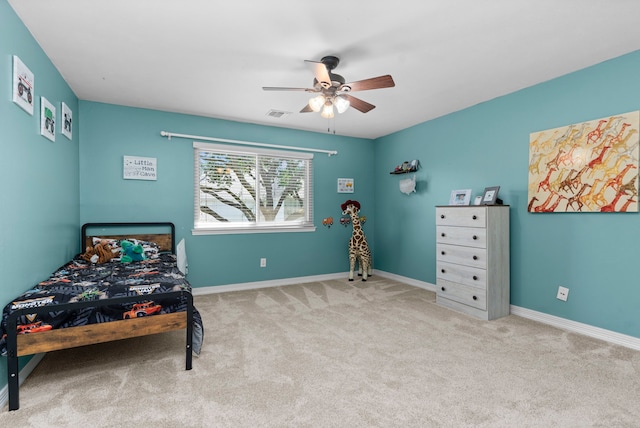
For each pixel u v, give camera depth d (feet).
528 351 7.71
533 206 9.89
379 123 14.17
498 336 8.63
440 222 11.47
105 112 11.44
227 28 6.83
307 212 15.52
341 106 8.09
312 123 14.11
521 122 10.29
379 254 16.83
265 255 14.39
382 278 16.08
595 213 8.55
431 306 11.30
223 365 7.02
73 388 6.10
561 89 9.25
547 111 9.59
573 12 6.26
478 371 6.76
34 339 5.73
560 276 9.32
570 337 8.55
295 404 5.62
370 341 8.30
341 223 16.28
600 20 6.53
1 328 5.57
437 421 5.18
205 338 8.48
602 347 7.91
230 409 5.48
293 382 6.33
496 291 10.07
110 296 6.38
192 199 12.90
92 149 11.25
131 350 7.80
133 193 11.88
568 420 5.20
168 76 9.23
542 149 9.66
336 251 16.15
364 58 8.16
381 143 16.61
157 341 8.38
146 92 10.48
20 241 6.31
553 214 9.50
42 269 7.47
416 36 7.14
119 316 6.39
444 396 5.87
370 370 6.81
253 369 6.84
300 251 15.21
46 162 7.79
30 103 6.74
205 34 7.06
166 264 9.65
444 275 11.31
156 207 12.27
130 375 6.59
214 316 10.23
